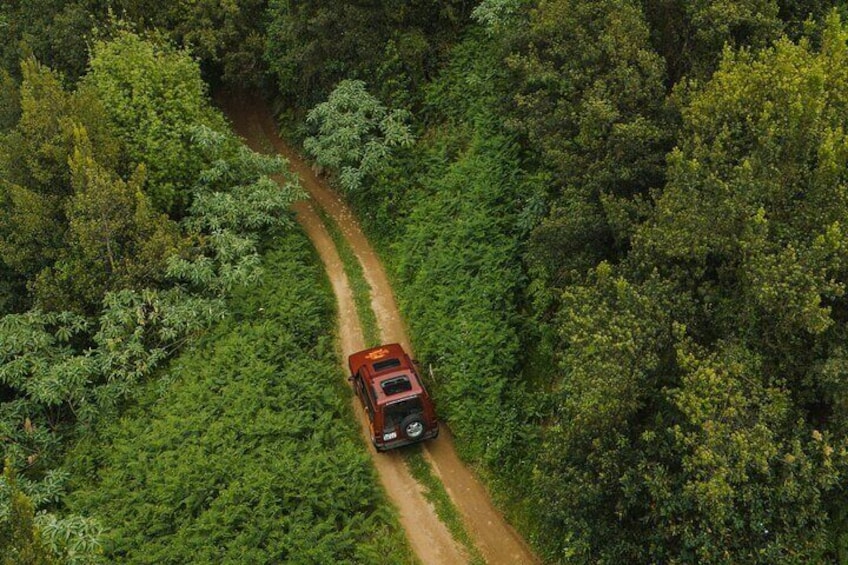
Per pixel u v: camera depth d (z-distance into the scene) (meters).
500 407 18.80
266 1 33.50
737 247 13.10
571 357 14.49
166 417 20.19
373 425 18.52
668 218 14.06
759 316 12.72
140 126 25.92
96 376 22.31
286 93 33.28
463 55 27.55
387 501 18.08
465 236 22.84
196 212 26.02
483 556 16.73
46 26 32.38
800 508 11.95
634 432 13.80
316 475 17.98
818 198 12.71
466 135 25.98
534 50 20.28
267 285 24.03
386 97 28.03
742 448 11.23
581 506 13.98
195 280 23.67
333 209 28.89
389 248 26.11
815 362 12.16
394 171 26.73
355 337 23.23
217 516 17.12
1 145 23.77
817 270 12.09
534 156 22.88
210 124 27.97
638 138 16.36
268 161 27.69
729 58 15.20
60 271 23.53
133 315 22.97
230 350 21.72
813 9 17.55
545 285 20.00
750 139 14.18
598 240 17.42
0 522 12.73
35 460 20.62
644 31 17.64
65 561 13.52
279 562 16.23
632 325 13.45
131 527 17.36
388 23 27.86
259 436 19.16
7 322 22.27
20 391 22.16
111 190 23.19
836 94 13.62
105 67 26.95
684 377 12.38
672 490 12.85
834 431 12.04
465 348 20.08
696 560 12.69
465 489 18.23
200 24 32.38
